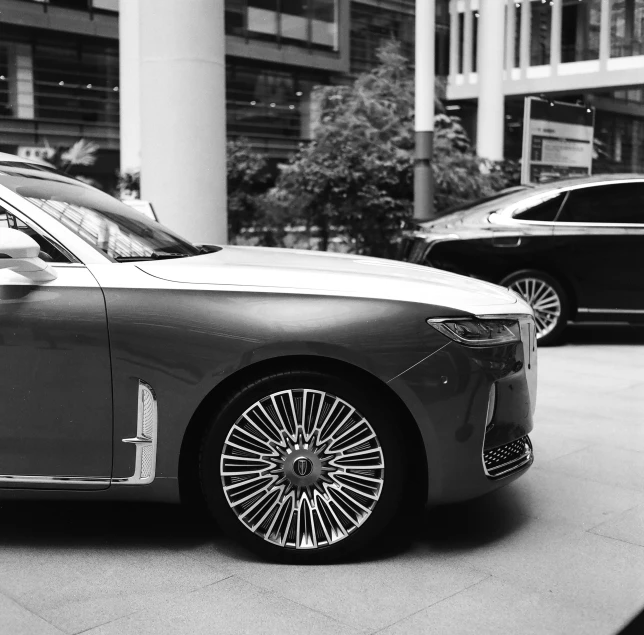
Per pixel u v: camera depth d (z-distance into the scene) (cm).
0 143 2347
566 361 738
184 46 790
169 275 309
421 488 315
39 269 300
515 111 2831
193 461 314
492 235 787
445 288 320
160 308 301
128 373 299
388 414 300
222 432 301
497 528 346
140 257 331
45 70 2384
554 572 302
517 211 796
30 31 2341
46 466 307
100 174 2552
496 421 313
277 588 287
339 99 1280
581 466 433
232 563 309
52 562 310
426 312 301
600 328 940
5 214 317
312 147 1233
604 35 2220
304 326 295
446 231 799
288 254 378
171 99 796
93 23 2406
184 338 298
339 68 2814
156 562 310
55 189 352
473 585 290
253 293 303
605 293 792
